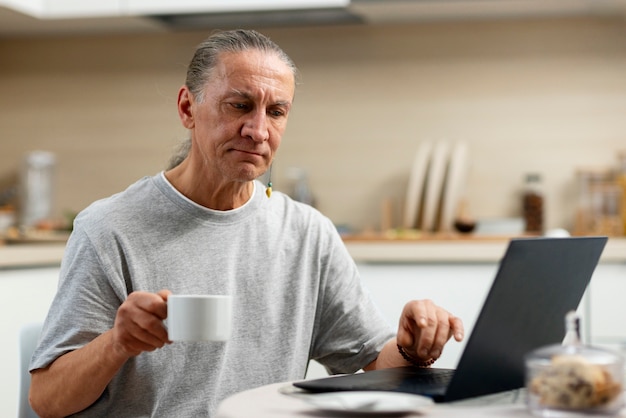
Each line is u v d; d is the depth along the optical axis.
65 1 3.78
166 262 1.59
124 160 4.12
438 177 3.66
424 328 1.45
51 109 4.18
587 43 3.81
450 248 3.18
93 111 4.14
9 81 4.21
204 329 1.20
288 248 1.71
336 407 1.09
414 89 3.93
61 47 4.16
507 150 3.87
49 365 1.48
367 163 3.96
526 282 1.19
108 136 4.14
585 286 1.37
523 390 1.28
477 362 1.18
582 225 3.69
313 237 1.75
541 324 1.28
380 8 3.65
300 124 4.01
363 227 3.96
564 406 1.06
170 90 4.09
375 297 3.24
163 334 1.27
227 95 1.52
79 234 1.58
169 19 3.92
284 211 1.76
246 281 1.65
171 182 1.67
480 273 3.16
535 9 3.68
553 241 1.20
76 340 1.49
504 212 3.87
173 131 4.09
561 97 3.83
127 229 1.59
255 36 1.58
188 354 1.57
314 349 1.77
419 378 1.32
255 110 1.53
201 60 1.58
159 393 1.55
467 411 1.12
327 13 3.77
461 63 3.90
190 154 1.66
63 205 4.17
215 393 1.58
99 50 4.14
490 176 3.88
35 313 3.04
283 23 3.89
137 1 3.71
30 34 4.15
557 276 1.25
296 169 4.01
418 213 3.80
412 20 3.88
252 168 1.54
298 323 1.68
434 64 3.92
